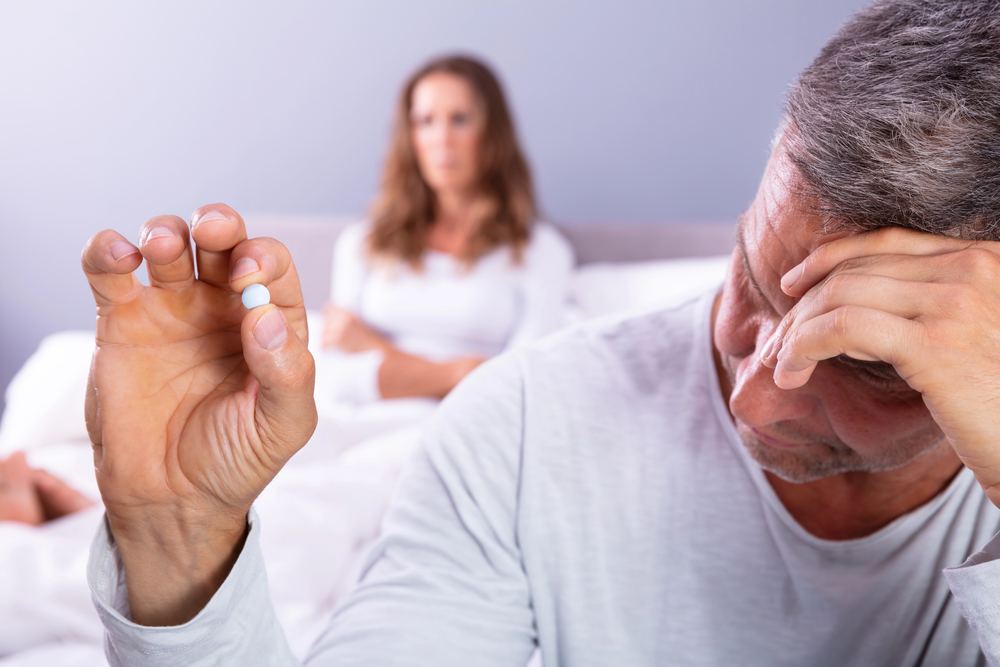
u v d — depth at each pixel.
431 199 2.31
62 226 2.89
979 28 0.41
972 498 0.57
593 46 2.43
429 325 2.20
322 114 2.71
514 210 2.22
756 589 0.59
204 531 0.45
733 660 0.59
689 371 0.64
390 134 2.54
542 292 2.19
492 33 2.52
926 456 0.54
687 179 2.41
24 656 0.95
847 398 0.48
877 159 0.42
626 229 2.40
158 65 2.76
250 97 2.74
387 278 2.23
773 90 2.28
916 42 0.43
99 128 2.82
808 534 0.57
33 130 2.84
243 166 2.79
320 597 1.09
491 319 2.18
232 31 2.71
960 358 0.42
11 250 2.92
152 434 0.43
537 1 2.45
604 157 2.48
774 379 0.46
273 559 1.09
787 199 0.46
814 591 0.57
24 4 2.76
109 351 0.43
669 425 0.62
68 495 1.36
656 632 0.60
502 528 0.62
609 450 0.62
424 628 0.56
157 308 0.43
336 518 1.18
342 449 1.66
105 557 0.45
